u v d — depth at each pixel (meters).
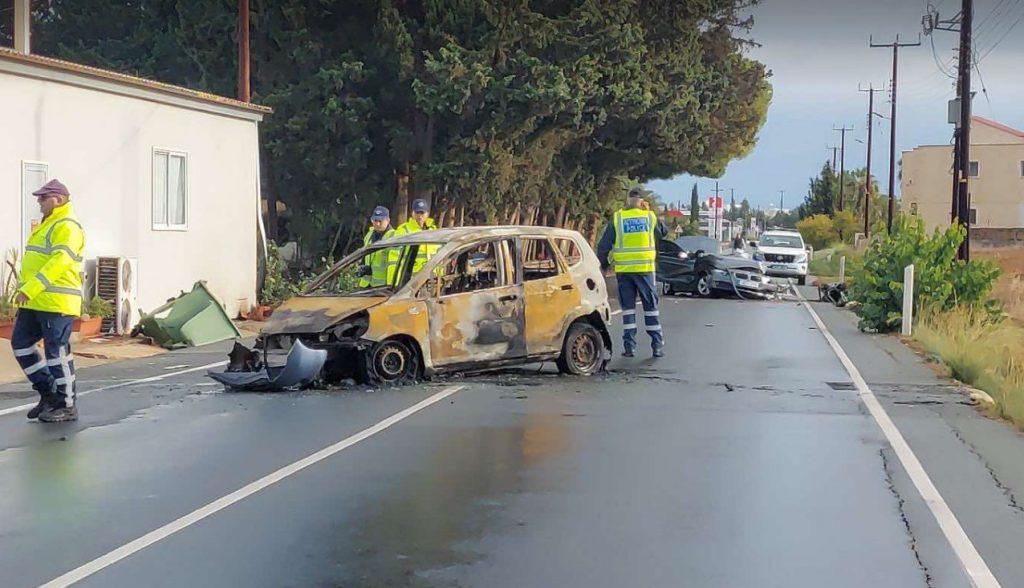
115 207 19.31
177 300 18.56
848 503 7.93
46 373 10.93
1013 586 6.20
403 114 33.25
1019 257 52.03
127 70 33.97
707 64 44.06
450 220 35.06
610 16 33.47
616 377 14.07
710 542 6.96
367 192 33.69
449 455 9.40
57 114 17.94
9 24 27.23
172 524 7.30
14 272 17.00
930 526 7.37
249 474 8.70
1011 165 87.88
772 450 9.70
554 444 9.88
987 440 10.23
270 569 6.38
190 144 21.39
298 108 31.67
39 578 6.21
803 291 36.94
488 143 32.28
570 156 39.84
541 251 14.27
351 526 7.27
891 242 21.94
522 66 31.56
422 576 6.27
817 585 6.18
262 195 33.97
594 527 7.28
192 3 32.41
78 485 8.32
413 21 31.62
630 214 16.27
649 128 38.38
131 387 13.20
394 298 13.05
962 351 15.70
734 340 19.08
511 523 7.36
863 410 11.80
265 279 24.31
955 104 29.92
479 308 13.49
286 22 32.12
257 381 12.77
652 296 16.33
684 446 9.83
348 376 13.30
